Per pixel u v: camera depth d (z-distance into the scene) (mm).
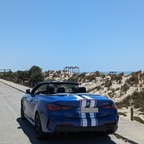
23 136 8977
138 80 26203
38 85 10172
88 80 38906
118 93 25578
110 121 7773
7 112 14359
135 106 18484
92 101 7742
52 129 7578
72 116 7594
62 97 8078
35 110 8758
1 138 8695
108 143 8094
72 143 8086
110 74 36688
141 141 7945
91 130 7633
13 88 37312
